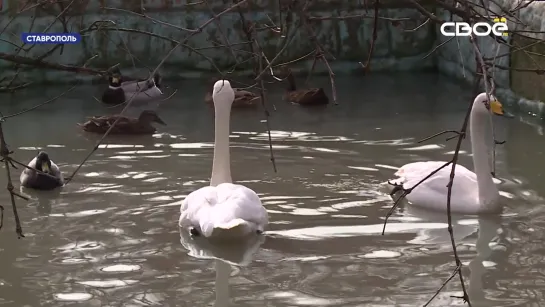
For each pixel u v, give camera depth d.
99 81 21.38
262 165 13.65
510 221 10.96
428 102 18.66
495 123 16.30
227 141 11.30
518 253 9.82
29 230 10.77
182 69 21.77
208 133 15.98
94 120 16.05
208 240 10.33
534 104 16.81
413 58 22.70
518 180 12.66
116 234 10.59
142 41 21.52
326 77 22.11
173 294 8.73
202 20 21.53
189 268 9.45
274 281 9.04
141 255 9.87
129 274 9.29
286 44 6.44
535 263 9.49
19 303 8.55
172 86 21.03
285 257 9.73
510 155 14.02
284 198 11.94
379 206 11.59
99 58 21.34
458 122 16.52
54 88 20.72
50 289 8.89
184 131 16.16
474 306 8.36
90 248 10.11
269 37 21.61
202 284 8.99
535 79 16.84
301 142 15.09
